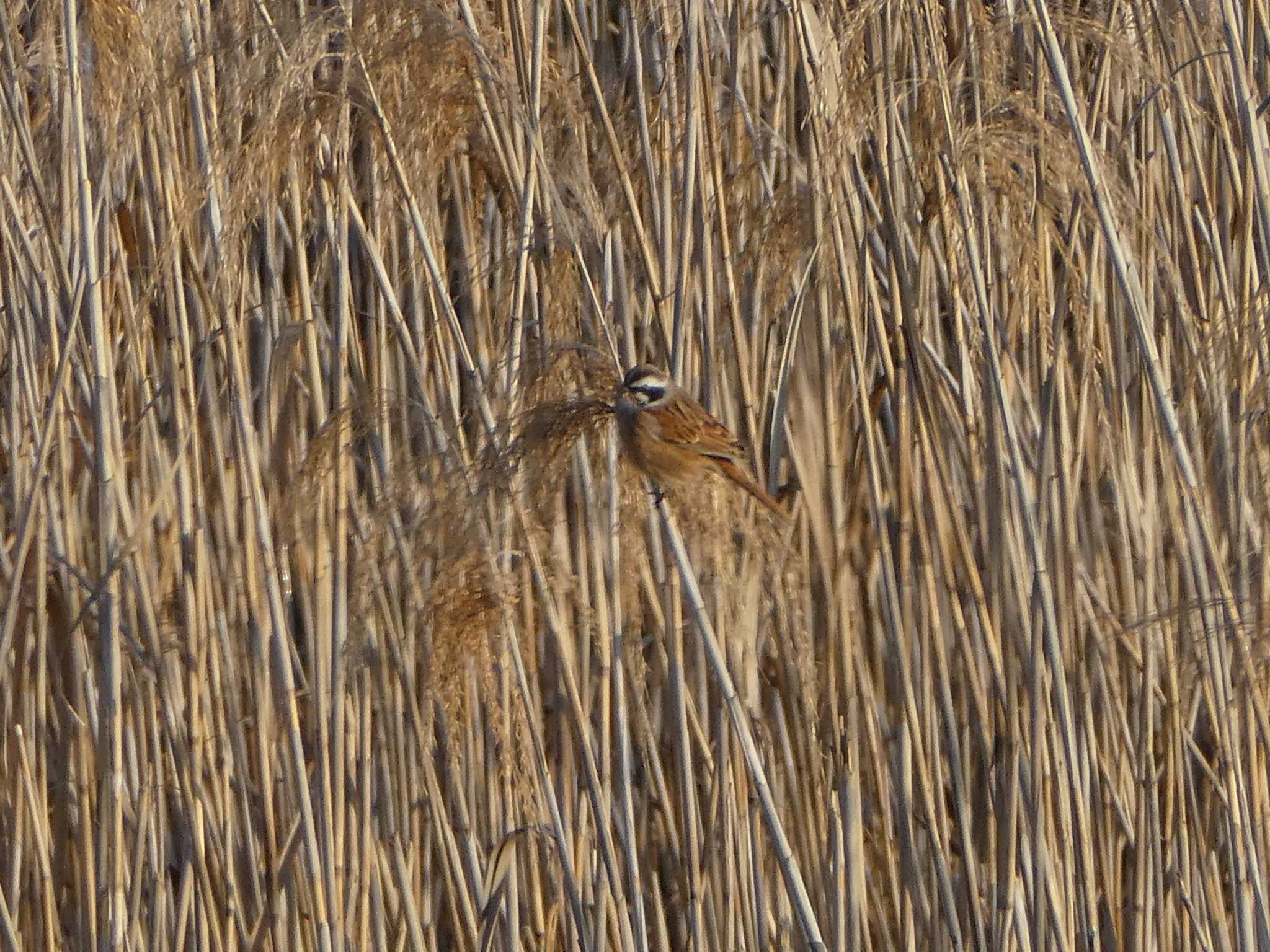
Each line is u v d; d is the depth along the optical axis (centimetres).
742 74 1425
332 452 1171
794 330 1230
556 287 1170
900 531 1245
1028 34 1275
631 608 1244
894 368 1246
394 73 1116
